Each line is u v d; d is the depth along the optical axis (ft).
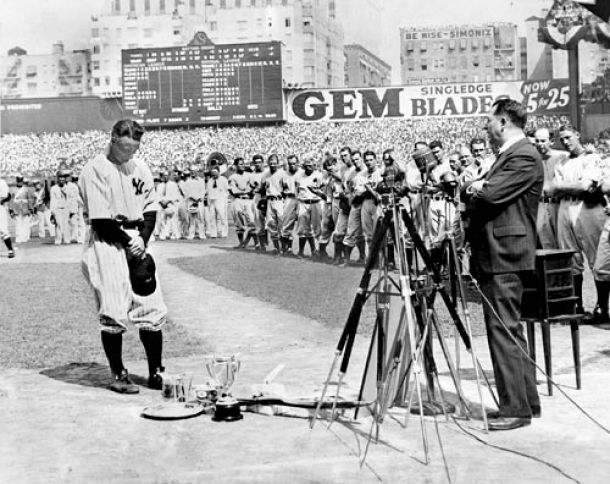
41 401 18.43
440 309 30.50
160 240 73.05
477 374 15.85
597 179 26.91
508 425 15.48
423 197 17.94
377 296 16.83
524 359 16.05
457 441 14.80
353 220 46.52
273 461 13.82
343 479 12.80
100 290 19.12
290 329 28.43
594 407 16.99
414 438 15.07
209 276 43.57
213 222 75.05
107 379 21.03
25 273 48.52
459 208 17.30
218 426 16.21
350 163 47.67
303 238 53.88
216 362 18.43
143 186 19.69
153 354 19.93
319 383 19.75
